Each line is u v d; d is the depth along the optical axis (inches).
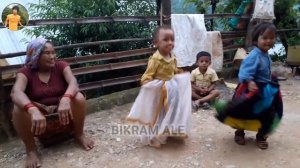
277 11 285.3
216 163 123.0
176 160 125.7
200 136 146.0
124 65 191.5
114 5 202.8
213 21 271.0
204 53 184.7
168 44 127.4
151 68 128.7
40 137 133.0
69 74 133.9
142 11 220.7
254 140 141.2
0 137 146.8
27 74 128.3
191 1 300.8
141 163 124.2
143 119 131.1
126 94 192.4
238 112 123.3
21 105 117.5
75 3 198.4
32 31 206.4
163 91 129.3
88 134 149.5
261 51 122.0
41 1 216.5
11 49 208.2
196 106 178.1
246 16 243.8
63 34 205.0
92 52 212.5
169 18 200.1
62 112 119.3
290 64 252.7
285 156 127.0
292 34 299.3
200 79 186.4
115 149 135.1
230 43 249.1
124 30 209.5
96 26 198.5
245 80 119.9
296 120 164.2
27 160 126.0
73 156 130.6
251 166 120.3
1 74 144.8
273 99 123.3
